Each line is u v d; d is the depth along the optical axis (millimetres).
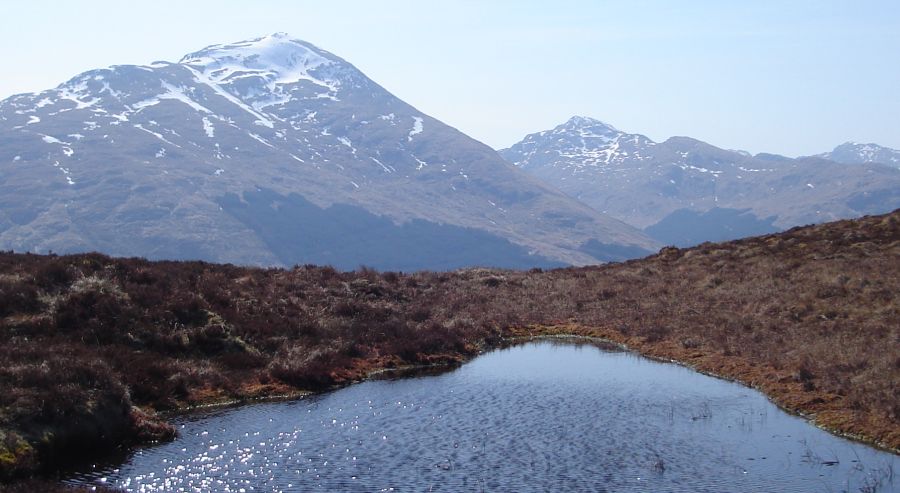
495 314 48000
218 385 30188
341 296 47094
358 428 24672
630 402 27500
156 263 42562
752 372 31094
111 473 20375
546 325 46000
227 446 22844
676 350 36719
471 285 56406
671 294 48500
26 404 21391
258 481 19688
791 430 23781
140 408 26953
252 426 25156
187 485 19453
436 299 51031
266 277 46531
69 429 21531
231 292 40656
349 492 18844
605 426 24359
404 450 22172
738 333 37188
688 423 24672
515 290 55312
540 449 22078
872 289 39062
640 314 45188
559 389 29859
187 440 23516
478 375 33219
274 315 39094
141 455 21969
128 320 32656
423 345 38594
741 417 25344
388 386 31562
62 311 31469
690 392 29031
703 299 45531
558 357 37281
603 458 21203
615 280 55000
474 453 21781
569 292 53406
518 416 25766
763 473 19922
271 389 30344
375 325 41469
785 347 33438
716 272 51281
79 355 27375
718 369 32688
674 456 21344
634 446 22250
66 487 18703
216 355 33188
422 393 29812
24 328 29719
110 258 39625
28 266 35750
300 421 25750
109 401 23547
